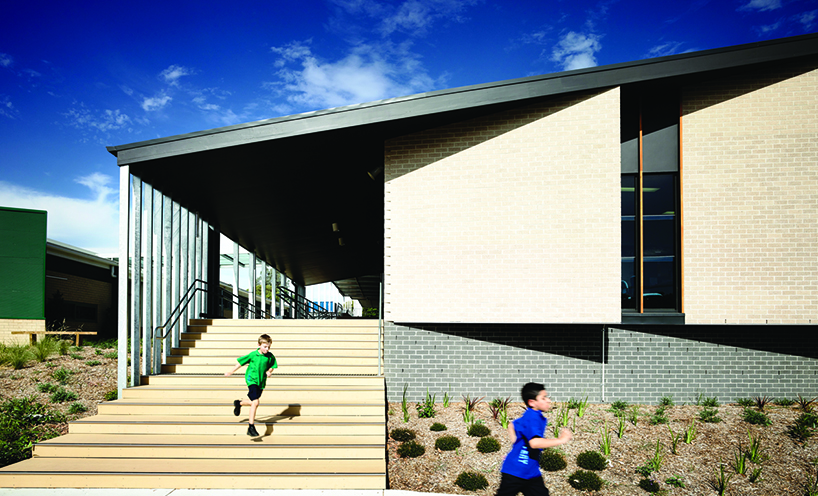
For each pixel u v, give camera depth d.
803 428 7.52
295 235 15.55
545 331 9.37
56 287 18.28
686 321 8.62
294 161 9.64
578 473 6.38
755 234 8.56
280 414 7.39
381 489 5.86
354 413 7.42
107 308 21.91
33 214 16.08
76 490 5.74
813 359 9.17
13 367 11.21
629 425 7.99
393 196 8.98
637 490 6.18
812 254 8.45
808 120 8.59
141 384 8.49
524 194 8.58
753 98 8.71
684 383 9.21
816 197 8.50
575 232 8.39
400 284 8.84
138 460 6.23
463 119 8.81
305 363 9.45
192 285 11.41
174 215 10.55
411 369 9.31
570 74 8.30
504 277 8.56
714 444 7.27
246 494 5.64
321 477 5.85
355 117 8.17
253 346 9.95
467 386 9.29
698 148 8.78
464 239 8.73
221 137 8.16
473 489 6.12
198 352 9.70
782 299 8.45
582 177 8.41
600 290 8.27
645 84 8.67
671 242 8.97
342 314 25.47
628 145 9.04
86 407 8.98
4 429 7.45
